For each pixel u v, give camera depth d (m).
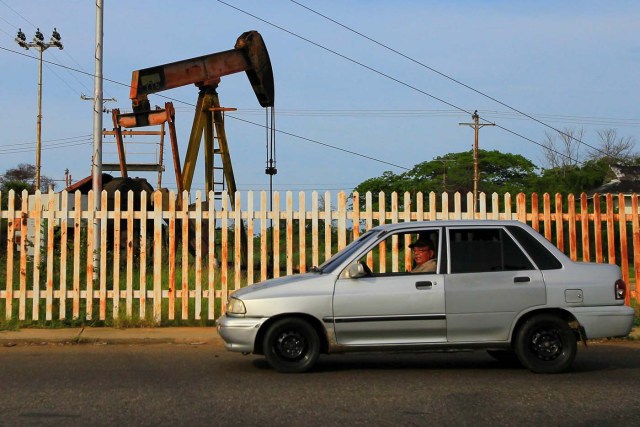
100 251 12.32
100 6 13.51
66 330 11.58
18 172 61.62
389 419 6.42
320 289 8.33
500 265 8.48
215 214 12.23
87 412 6.65
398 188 57.44
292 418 6.45
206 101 21.59
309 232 15.08
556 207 12.38
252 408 6.80
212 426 6.20
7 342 10.82
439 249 8.52
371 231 9.20
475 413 6.64
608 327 8.38
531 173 59.84
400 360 9.56
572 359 8.44
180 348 10.56
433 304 8.30
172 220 12.16
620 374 8.52
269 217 12.23
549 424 6.29
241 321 8.29
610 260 12.39
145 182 20.48
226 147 23.20
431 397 7.27
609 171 47.72
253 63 22.42
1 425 6.20
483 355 9.99
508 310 8.35
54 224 12.42
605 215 12.46
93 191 13.08
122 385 7.83
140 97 20.30
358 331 8.28
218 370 8.74
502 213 12.35
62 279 11.91
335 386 7.78
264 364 9.13
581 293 8.39
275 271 12.20
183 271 12.17
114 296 12.02
